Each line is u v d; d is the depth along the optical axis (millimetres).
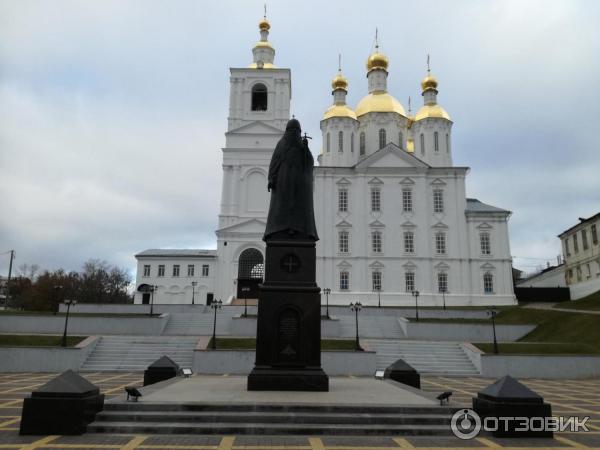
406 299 65500
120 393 20828
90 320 46781
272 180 18938
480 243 67438
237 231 69562
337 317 51031
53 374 32031
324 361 33781
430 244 67500
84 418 12430
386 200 68438
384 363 35906
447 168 69000
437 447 11562
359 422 13086
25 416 12312
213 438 12055
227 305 57844
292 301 17328
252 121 74000
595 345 37875
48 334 43500
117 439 11844
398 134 76688
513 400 12883
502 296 65688
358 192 68562
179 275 79875
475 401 13766
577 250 67188
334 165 73375
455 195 68688
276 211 18406
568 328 43531
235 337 41531
